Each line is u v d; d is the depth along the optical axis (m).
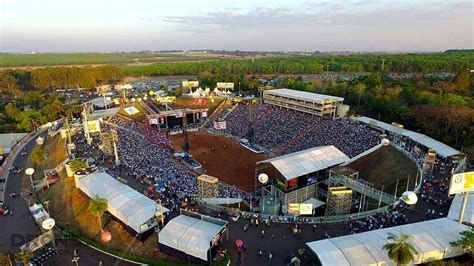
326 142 122.50
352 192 78.56
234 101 180.88
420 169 89.81
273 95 168.12
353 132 123.75
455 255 55.41
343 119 140.75
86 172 86.44
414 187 83.94
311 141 126.50
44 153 119.38
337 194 75.19
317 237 63.97
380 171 99.25
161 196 79.62
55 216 78.88
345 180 82.94
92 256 62.94
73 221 75.44
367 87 190.50
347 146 115.81
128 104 175.88
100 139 122.38
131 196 73.56
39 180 99.44
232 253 59.59
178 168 104.19
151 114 160.50
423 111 132.38
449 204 74.06
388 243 52.19
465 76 184.62
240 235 64.69
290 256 58.16
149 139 135.50
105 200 69.25
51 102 189.38
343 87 188.62
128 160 104.00
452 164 97.50
